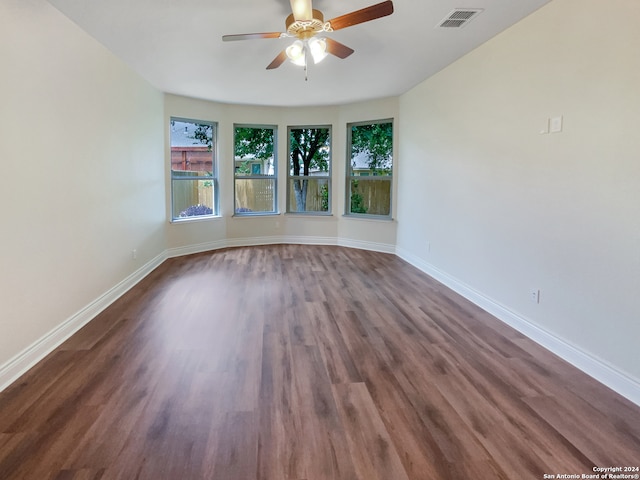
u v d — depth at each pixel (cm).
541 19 282
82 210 318
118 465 164
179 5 277
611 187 227
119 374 240
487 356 271
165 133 564
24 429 186
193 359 262
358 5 286
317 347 283
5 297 224
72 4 271
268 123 685
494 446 178
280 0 271
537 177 290
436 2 277
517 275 317
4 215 223
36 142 254
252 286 441
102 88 356
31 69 249
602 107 232
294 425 193
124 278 414
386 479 158
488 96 354
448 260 443
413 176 546
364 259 591
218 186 662
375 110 625
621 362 223
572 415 203
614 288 227
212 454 171
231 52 380
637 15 208
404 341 295
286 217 723
